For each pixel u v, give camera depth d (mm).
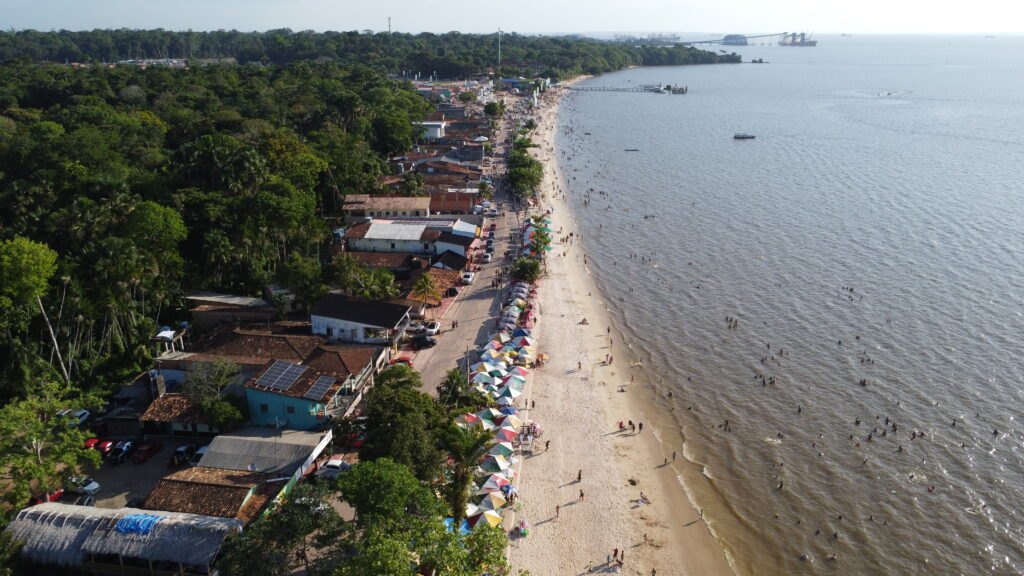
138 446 73375
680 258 140250
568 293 123312
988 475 73312
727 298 120125
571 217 168750
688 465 76250
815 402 87500
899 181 199250
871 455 77000
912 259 135500
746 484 73062
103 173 115562
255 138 156500
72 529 54125
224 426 72750
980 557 62969
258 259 111375
